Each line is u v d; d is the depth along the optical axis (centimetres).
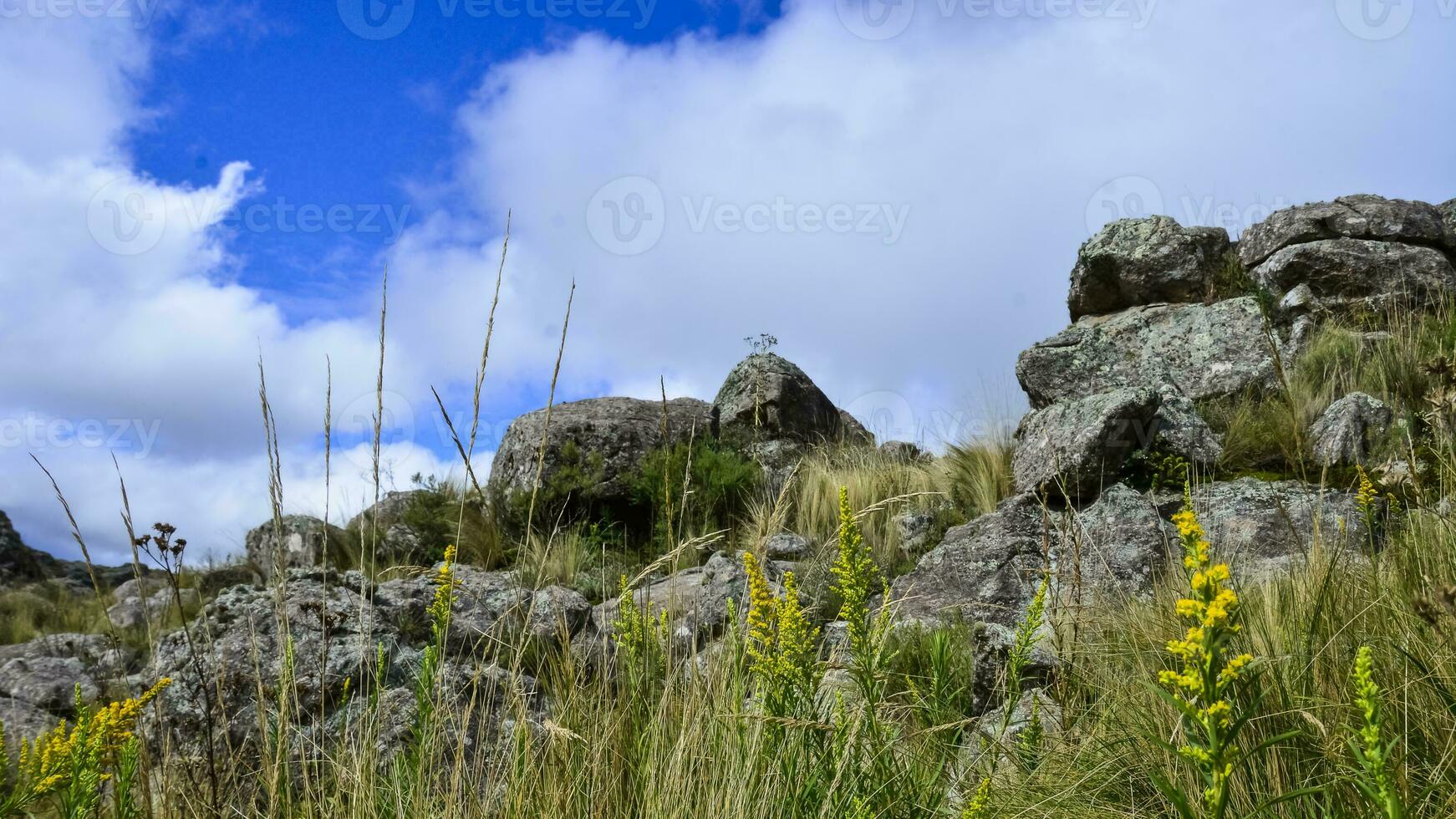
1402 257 996
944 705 317
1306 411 766
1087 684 345
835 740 246
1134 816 250
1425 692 236
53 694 560
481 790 257
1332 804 213
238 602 464
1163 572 560
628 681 287
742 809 223
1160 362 974
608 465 1051
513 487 1052
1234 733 154
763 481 995
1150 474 712
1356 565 357
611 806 238
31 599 1168
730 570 532
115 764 247
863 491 930
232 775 261
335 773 249
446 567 296
